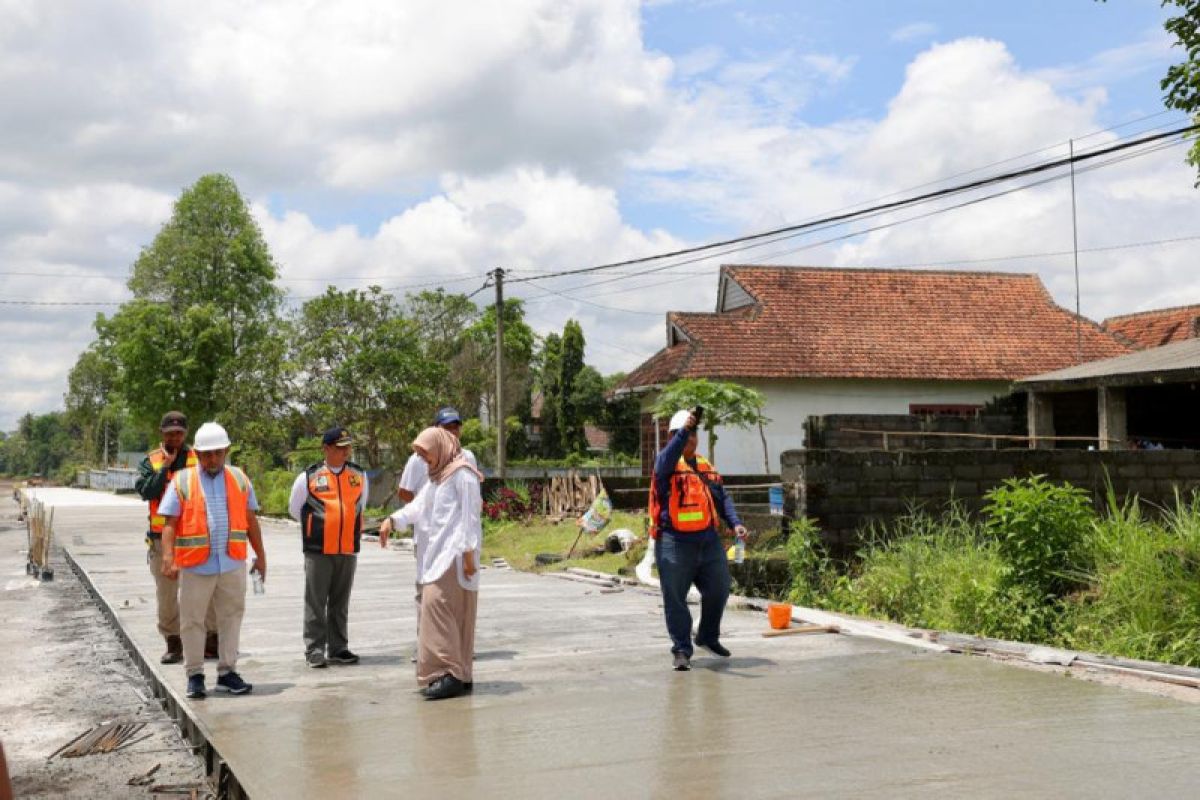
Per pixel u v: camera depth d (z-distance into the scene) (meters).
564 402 58.78
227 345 55.62
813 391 26.91
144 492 8.57
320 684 7.76
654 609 11.65
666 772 5.39
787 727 6.27
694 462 8.48
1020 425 21.14
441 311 36.09
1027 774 5.25
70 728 7.21
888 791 5.01
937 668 8.04
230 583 7.42
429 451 7.38
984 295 30.06
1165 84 13.07
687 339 27.84
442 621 7.27
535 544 19.70
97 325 60.50
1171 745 5.77
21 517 35.88
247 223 59.12
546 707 6.90
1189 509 13.27
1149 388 21.72
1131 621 9.71
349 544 8.52
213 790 5.76
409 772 5.46
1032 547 10.59
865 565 12.38
